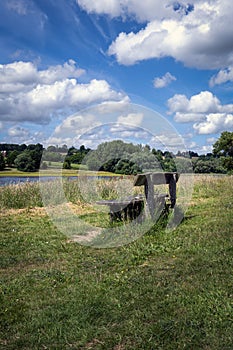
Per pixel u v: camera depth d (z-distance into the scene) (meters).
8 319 3.33
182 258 4.91
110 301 3.61
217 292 3.66
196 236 6.02
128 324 3.14
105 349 2.80
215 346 2.75
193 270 4.38
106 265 4.85
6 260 5.17
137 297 3.67
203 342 2.81
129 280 4.18
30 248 5.83
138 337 2.92
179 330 2.98
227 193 11.53
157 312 3.32
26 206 10.09
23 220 8.20
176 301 3.53
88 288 3.99
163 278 4.18
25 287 4.12
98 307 3.48
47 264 5.00
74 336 2.98
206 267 4.45
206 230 6.43
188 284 3.96
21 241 6.30
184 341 2.82
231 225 6.68
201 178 14.68
